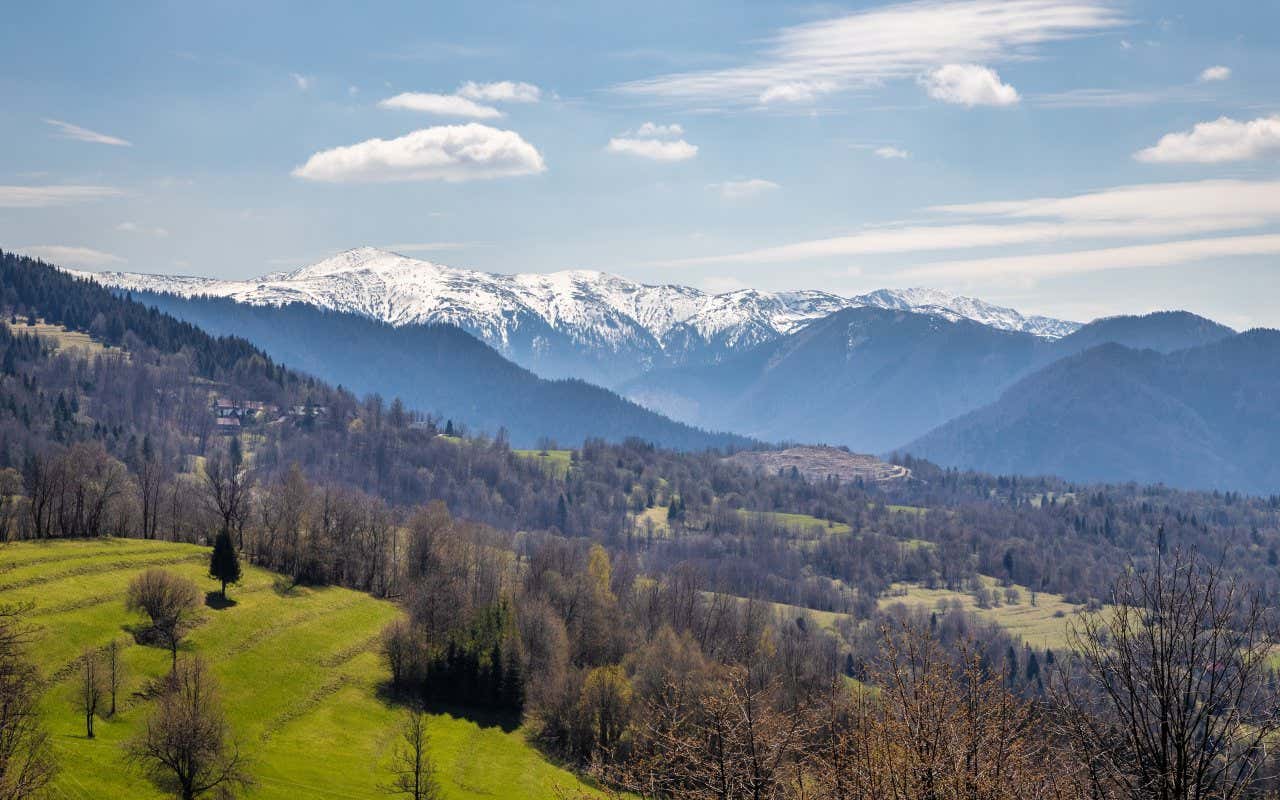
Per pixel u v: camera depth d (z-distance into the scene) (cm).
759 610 15175
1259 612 2045
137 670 10331
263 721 10369
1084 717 2131
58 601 11294
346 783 9206
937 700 2612
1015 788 2436
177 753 7975
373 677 12156
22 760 6681
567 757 10788
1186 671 2022
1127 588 2181
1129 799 2034
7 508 14712
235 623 12312
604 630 14212
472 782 9838
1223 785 1983
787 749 2817
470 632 12525
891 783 2508
